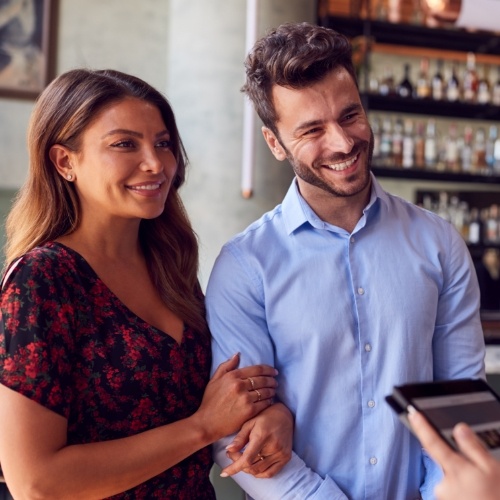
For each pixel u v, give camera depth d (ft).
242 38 12.11
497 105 14.51
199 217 12.26
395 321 4.78
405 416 2.97
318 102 4.53
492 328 13.70
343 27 14.02
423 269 4.92
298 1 12.53
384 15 14.35
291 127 4.64
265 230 5.13
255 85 4.80
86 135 4.54
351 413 4.75
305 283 4.89
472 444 2.75
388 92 14.32
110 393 4.30
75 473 3.95
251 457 4.41
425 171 14.24
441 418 2.93
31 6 14.21
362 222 4.90
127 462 4.12
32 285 4.11
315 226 4.91
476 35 14.47
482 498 2.66
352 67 4.69
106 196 4.58
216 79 12.10
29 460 3.87
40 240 4.73
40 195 4.74
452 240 5.08
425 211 5.24
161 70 14.80
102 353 4.33
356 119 4.61
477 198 15.25
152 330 4.60
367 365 4.76
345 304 4.83
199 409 4.53
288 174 12.55
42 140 4.66
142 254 5.18
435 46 14.87
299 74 4.50
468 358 4.99
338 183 4.64
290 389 4.88
